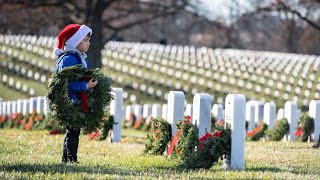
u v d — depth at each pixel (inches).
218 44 4097.0
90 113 492.4
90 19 2112.5
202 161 497.4
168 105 608.1
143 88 2132.1
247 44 5231.3
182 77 2233.0
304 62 2425.0
